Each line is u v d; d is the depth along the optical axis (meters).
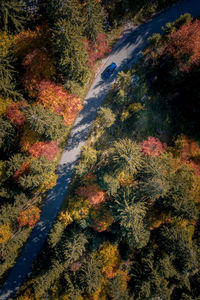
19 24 20.73
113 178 26.16
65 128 27.69
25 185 25.22
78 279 31.34
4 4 18.61
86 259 33.22
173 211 29.73
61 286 32.38
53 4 18.81
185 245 29.94
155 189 24.70
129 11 29.77
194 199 32.03
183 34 25.77
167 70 31.69
